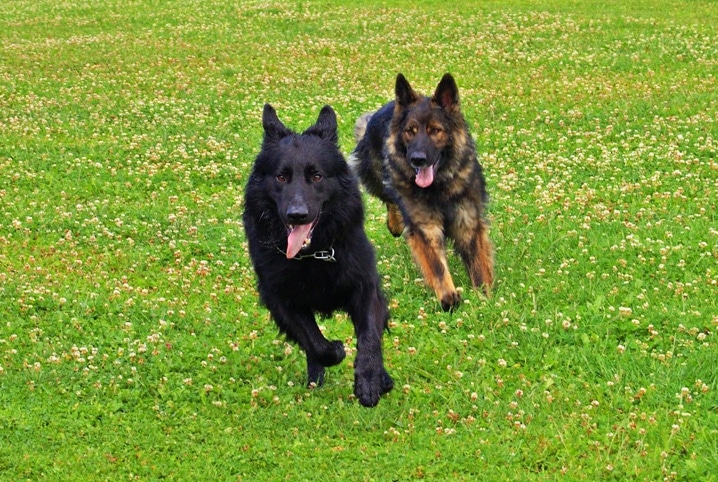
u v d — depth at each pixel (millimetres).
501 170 16188
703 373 8891
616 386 8875
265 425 8422
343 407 8750
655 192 14570
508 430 8180
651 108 19375
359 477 7570
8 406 8703
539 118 19156
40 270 12125
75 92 22344
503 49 25938
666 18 29281
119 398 8953
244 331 10555
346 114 20156
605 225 13234
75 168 16734
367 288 8852
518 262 12195
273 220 8742
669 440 7766
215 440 8188
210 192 15859
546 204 14320
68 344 10039
